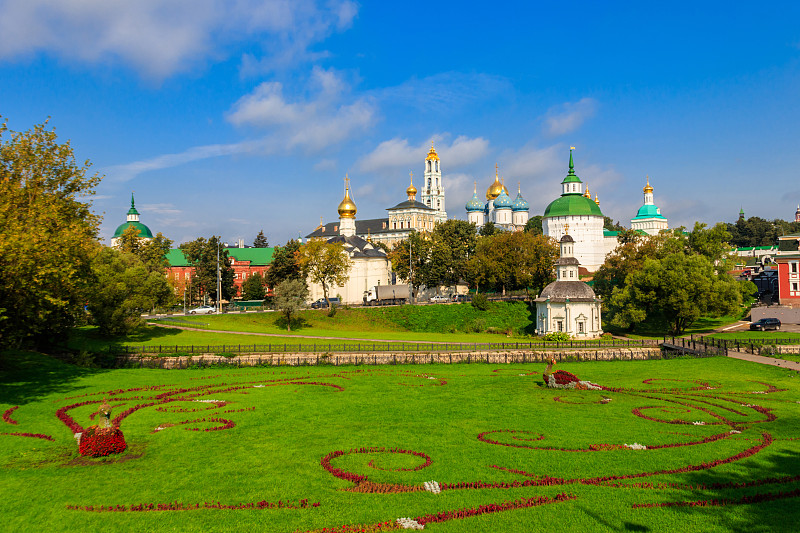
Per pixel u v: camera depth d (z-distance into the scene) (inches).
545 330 4185.5
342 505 1066.1
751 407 1891.0
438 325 4906.5
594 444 1445.6
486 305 5167.3
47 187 2443.4
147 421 1686.8
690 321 4055.1
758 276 6117.1
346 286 6003.9
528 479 1191.6
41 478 1194.0
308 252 5221.5
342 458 1337.4
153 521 1000.2
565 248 4291.3
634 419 1720.0
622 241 5526.6
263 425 1648.6
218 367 2817.4
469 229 6958.7
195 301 6486.2
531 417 1748.3
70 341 3149.6
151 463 1299.2
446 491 1131.9
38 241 2005.4
